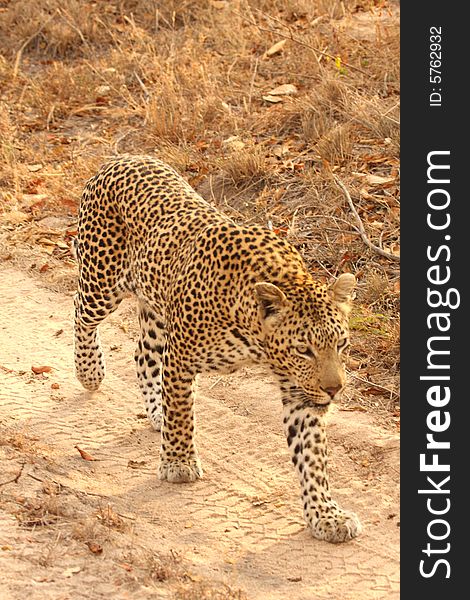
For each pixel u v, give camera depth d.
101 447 13.70
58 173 21.83
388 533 11.79
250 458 13.38
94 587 10.07
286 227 18.75
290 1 26.30
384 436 13.45
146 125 23.05
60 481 12.48
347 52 23.73
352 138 20.64
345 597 10.63
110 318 17.27
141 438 13.95
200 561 11.13
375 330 15.66
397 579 10.98
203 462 13.30
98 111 24.39
